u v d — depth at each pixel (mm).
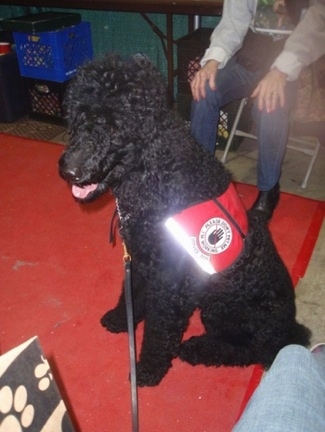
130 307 1500
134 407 1441
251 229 1606
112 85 1342
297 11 2541
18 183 3137
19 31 3740
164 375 1829
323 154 3496
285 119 2518
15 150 3594
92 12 4453
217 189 1498
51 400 718
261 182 2689
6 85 3996
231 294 1608
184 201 1438
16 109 4156
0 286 2264
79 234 2637
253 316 1659
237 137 3521
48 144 3686
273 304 1639
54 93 3986
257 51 2676
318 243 2572
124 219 1527
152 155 1371
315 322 2047
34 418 692
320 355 1055
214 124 2758
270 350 1719
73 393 1764
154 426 1658
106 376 1832
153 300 1683
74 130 1393
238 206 1546
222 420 1680
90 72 1375
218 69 2719
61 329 2033
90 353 1928
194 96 2688
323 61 2422
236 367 1871
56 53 3801
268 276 1614
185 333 2076
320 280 2297
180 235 1447
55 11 4422
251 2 2635
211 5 3051
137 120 1334
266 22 2656
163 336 1736
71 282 2297
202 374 1854
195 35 3568
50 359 1891
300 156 3477
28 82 4062
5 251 2502
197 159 1467
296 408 801
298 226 2705
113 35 4531
